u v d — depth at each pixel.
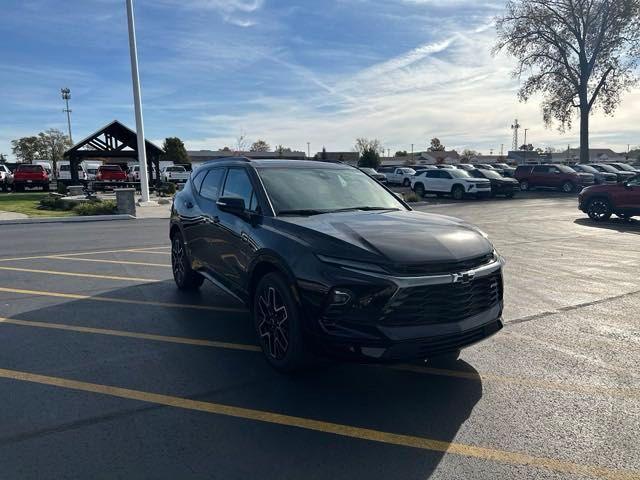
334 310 3.57
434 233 3.97
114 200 22.83
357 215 4.54
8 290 7.03
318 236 3.89
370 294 3.47
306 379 4.14
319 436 3.28
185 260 6.74
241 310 6.05
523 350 4.80
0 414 3.52
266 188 4.83
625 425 3.42
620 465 2.96
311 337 3.73
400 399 3.80
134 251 10.55
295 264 3.85
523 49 42.62
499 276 4.07
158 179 33.31
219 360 4.53
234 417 3.52
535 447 3.15
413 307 3.51
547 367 4.40
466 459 3.02
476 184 25.95
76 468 2.90
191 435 3.28
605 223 15.26
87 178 43.09
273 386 4.01
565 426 3.41
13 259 9.52
